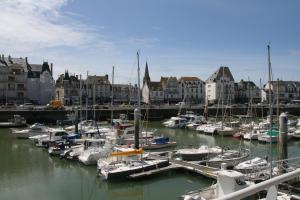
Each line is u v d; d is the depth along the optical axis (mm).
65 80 112938
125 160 26984
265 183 3518
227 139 50219
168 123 67625
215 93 130125
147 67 130375
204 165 28172
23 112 71562
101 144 35719
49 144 40156
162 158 29344
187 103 111812
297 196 16422
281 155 22938
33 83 107438
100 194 22984
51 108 77625
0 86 98125
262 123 55656
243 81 139625
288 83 147500
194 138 51625
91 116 75625
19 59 109938
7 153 38031
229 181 18219
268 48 29484
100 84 119125
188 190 22625
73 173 28594
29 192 23500
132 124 56688
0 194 23062
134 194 22625
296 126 59969
